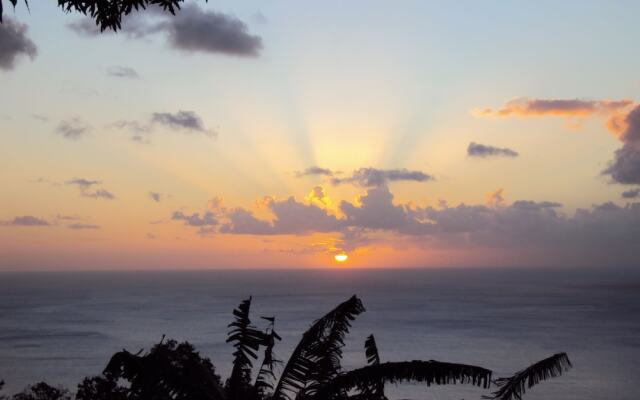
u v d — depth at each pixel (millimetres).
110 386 21156
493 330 171875
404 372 8383
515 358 122562
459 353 129125
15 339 148125
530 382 8383
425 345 141375
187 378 9156
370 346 11258
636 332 166750
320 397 8805
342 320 9891
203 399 9000
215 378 10062
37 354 124750
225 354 121625
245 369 9867
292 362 9695
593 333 165250
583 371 105688
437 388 82500
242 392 9828
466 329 174125
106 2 8172
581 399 82438
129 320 190500
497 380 8656
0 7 7133
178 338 146375
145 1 8195
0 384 39406
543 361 8516
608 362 116938
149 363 9141
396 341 147375
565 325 183625
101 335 153500
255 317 194625
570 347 138875
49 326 174750
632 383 94438
